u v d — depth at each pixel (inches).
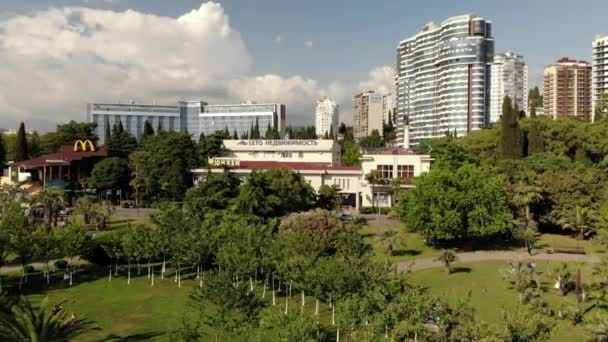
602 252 2691.9
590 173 3267.7
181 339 1523.1
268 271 2103.8
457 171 3043.8
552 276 2126.0
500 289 2047.2
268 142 4813.0
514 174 3417.8
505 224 2807.6
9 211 2554.1
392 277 1766.7
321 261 1804.9
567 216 3088.1
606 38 7637.8
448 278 2235.5
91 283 2346.2
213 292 1592.0
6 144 6663.4
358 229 2775.6
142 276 2466.8
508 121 4158.5
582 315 1664.6
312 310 1883.6
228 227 2432.3
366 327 1371.8
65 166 4987.7
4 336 1119.6
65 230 2502.5
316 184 4308.6
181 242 2336.4
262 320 1360.7
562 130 4237.2
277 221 2829.7
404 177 4092.0
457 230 2785.4
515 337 1229.1
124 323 1770.4
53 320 1218.6
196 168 4515.3
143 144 5329.7
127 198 4869.6
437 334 1392.7
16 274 2485.2
